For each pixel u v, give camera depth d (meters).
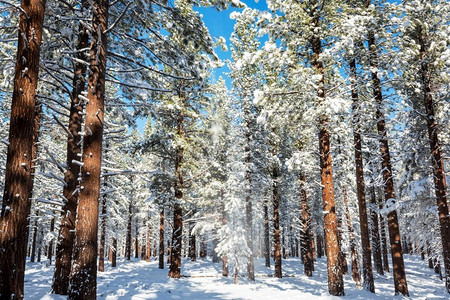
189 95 13.51
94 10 7.04
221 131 18.70
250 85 18.97
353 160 18.05
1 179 12.41
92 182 6.20
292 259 34.75
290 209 29.88
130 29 9.81
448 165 14.82
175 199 16.58
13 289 4.23
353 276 18.98
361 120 12.42
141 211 31.78
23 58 4.91
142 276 16.56
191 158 17.33
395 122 12.72
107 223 23.92
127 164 26.31
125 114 11.38
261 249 40.34
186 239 36.62
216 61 8.73
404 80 11.56
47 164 12.99
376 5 11.16
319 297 9.71
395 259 11.59
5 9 7.88
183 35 8.31
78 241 5.89
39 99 9.78
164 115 16.84
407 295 11.10
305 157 11.02
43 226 29.44
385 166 12.61
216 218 21.77
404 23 10.62
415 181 12.92
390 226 11.93
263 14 9.99
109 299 8.27
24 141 4.73
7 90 9.77
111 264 27.11
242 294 10.62
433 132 12.33
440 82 12.55
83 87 9.72
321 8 10.69
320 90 10.37
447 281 11.48
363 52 11.16
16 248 4.38
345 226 22.34
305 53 11.38
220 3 7.81
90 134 6.38
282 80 11.83
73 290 5.63
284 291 11.62
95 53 6.82
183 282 14.08
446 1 11.98
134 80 9.51
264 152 19.42
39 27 5.18
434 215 13.38
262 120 10.88
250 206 18.50
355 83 11.40
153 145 17.28
